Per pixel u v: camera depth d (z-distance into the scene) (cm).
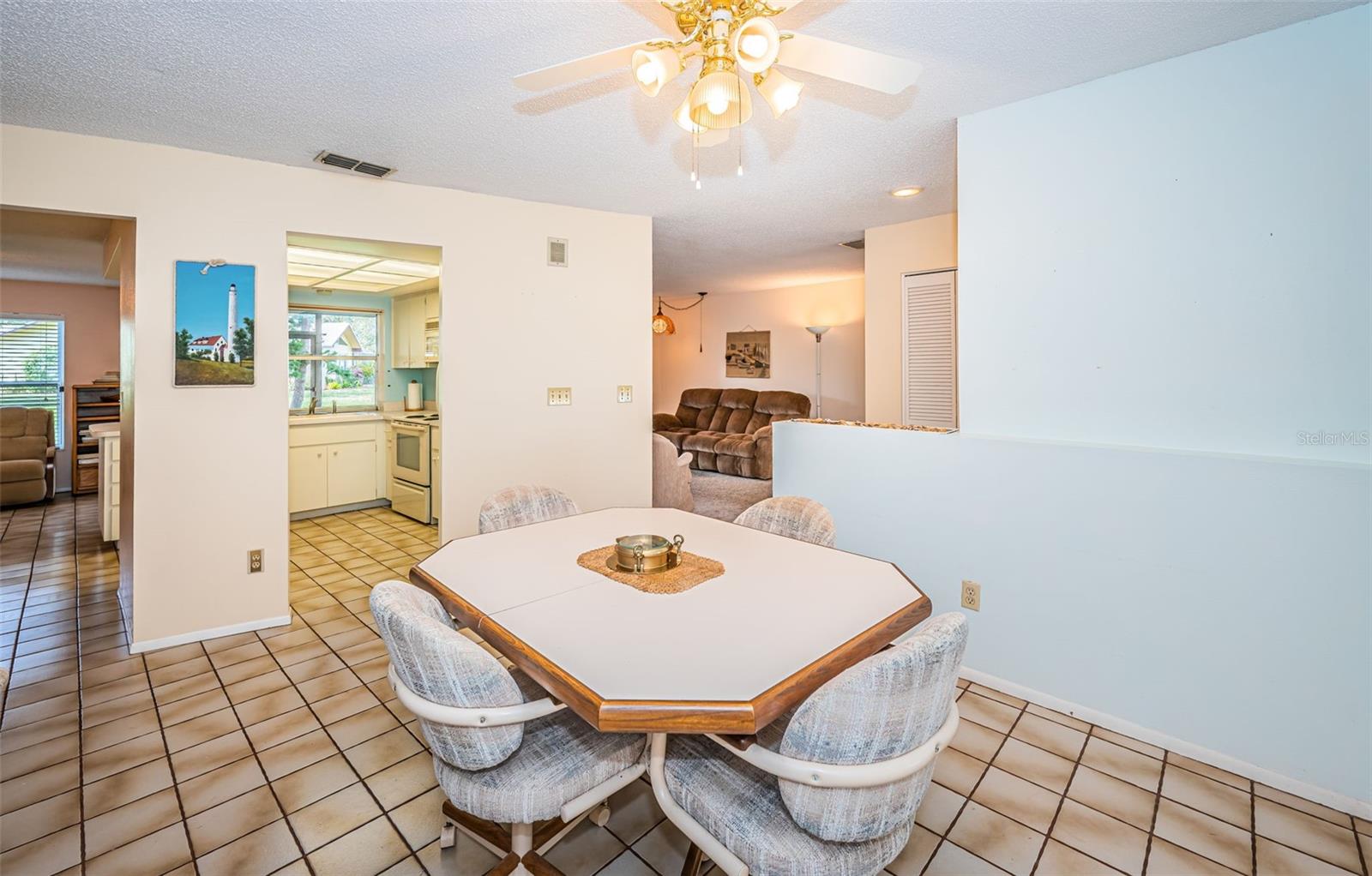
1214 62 195
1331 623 177
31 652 275
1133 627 211
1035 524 231
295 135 260
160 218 270
